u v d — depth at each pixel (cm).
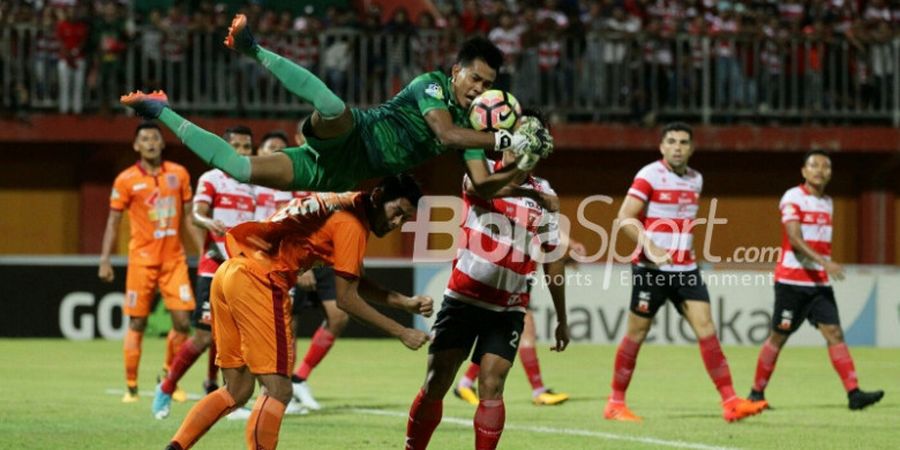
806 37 5997
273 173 1783
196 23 5806
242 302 1814
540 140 1702
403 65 5834
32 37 5794
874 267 5231
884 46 6019
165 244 3091
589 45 5978
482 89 1811
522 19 6019
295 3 6494
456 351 1941
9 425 2519
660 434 2475
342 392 3309
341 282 1795
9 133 5794
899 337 5100
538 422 2677
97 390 3256
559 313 2041
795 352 4875
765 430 2555
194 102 5794
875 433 2516
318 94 1741
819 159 3055
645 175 2759
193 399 3066
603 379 3775
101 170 6097
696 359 4472
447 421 2653
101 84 5838
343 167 1794
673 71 6000
